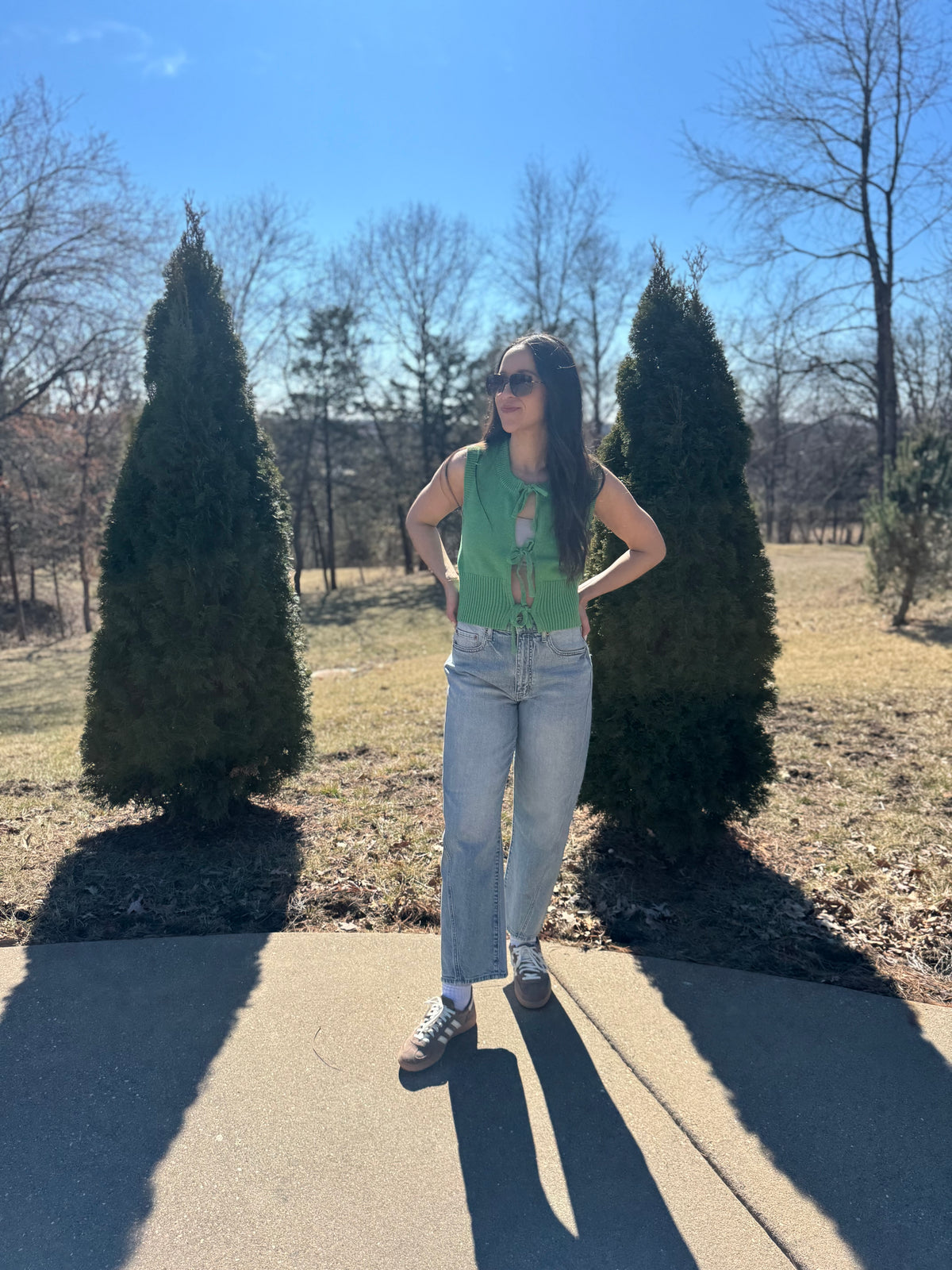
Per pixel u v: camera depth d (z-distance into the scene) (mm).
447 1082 2092
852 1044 2248
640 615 3232
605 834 3721
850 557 25094
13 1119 1967
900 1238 1624
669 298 3314
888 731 5465
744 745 3375
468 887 2160
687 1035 2291
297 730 3895
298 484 31203
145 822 3996
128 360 19109
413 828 3900
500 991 2529
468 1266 1565
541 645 2070
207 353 3576
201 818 3859
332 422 30578
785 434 21094
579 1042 2266
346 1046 2238
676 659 3236
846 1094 2045
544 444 2076
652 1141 1892
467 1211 1692
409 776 4785
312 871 3414
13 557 23422
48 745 6445
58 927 2969
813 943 2820
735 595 3281
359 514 38812
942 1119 1952
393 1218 1678
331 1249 1603
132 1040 2275
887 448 16625
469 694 2080
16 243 15398
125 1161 1831
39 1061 2186
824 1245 1610
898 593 11523
